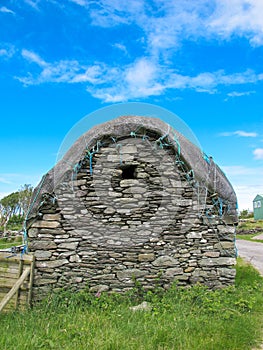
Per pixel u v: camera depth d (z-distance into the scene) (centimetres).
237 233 2812
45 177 652
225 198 680
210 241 675
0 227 1956
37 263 646
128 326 479
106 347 408
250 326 501
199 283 659
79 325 493
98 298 623
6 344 421
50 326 499
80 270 651
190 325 485
